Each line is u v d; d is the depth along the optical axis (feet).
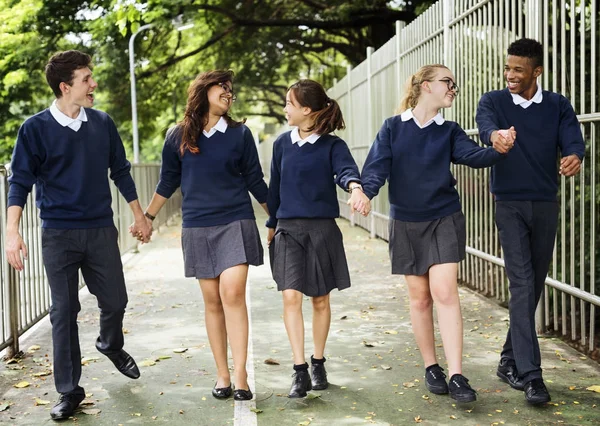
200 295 26.13
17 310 18.86
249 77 95.30
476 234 25.00
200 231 14.39
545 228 14.74
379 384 15.40
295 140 14.92
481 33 23.68
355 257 34.58
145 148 162.81
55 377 14.06
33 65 74.84
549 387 14.96
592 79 16.87
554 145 14.56
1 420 13.89
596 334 19.22
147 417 13.83
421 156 14.46
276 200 15.39
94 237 14.40
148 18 65.51
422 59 31.19
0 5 71.82
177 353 18.22
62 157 13.99
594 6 16.88
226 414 13.88
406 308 22.93
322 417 13.60
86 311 23.77
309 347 18.44
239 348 14.48
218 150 14.33
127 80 85.56
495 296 23.95
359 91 47.06
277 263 14.94
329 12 65.72
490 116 14.39
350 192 14.46
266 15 77.56
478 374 15.94
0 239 17.89
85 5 72.49
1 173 18.28
